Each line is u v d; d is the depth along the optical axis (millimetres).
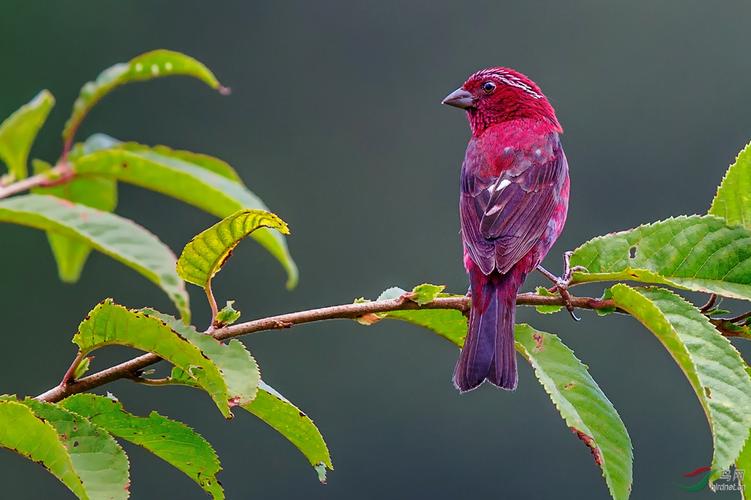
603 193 17969
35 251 15797
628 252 4375
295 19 18906
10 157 5387
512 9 18969
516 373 4805
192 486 15625
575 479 15555
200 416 15758
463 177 6371
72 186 5773
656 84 18250
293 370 16516
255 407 3986
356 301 4211
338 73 18859
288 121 18672
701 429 15492
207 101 18344
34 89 16812
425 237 18328
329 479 15836
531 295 4414
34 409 3510
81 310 15820
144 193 16656
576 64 18578
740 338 4395
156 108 18031
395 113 18953
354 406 16219
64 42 17000
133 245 4641
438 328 4852
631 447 3949
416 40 19172
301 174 18516
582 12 18641
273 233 5262
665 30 18344
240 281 17016
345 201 18406
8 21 16703
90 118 17578
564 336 15852
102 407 3891
